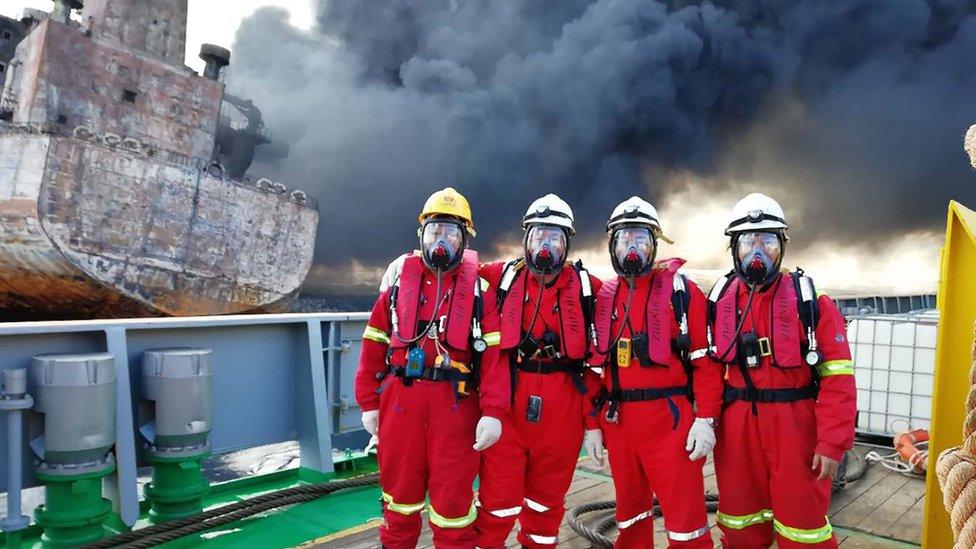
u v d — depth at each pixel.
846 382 2.41
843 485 4.27
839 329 2.46
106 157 31.05
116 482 3.72
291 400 4.91
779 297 2.52
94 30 37.28
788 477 2.46
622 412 2.68
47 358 3.40
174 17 40.41
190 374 3.87
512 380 2.76
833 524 3.67
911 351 5.43
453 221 2.68
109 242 31.20
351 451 5.68
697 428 2.53
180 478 3.95
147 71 38.94
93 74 36.91
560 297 2.77
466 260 2.79
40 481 3.50
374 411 2.82
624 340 2.66
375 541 3.44
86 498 3.49
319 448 4.76
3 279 31.20
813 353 2.44
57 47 35.41
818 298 2.50
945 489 1.03
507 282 2.83
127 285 31.92
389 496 2.73
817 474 2.49
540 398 2.73
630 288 2.69
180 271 33.72
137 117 38.62
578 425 2.81
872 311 9.34
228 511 3.89
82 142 30.27
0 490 3.38
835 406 2.40
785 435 2.47
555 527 2.88
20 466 3.30
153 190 32.56
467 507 2.68
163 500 3.90
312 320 4.86
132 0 38.69
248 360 4.64
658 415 2.60
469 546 2.68
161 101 39.62
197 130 41.34
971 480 0.99
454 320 2.63
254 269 37.62
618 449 2.72
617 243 2.64
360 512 4.18
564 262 2.71
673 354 2.63
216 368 4.43
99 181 30.88
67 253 29.91
